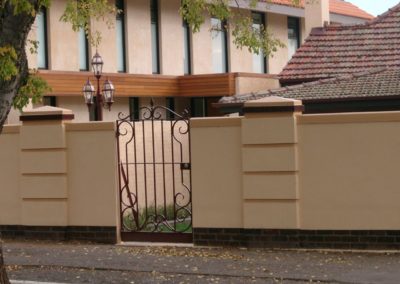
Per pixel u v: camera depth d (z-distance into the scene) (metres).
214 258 12.91
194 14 14.77
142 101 32.12
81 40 29.62
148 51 32.47
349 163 13.09
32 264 12.69
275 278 11.43
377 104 18.62
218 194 13.78
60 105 28.52
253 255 13.08
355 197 13.08
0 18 9.76
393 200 12.91
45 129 14.66
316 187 13.26
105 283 11.40
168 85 32.62
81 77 28.59
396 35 24.27
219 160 13.76
